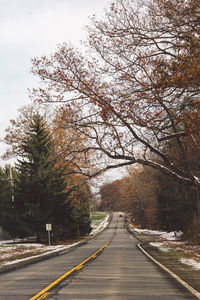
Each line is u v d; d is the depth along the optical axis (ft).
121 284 31.48
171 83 46.65
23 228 124.16
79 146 82.79
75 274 39.09
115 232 248.52
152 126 59.06
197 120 44.01
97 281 33.50
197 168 90.27
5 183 178.60
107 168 70.08
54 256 70.38
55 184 124.16
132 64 55.93
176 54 53.42
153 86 52.03
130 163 67.21
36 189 123.54
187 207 125.18
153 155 104.94
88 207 193.16
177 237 143.84
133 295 25.96
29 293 27.37
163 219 162.71
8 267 51.70
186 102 51.90
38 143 124.16
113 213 588.09
